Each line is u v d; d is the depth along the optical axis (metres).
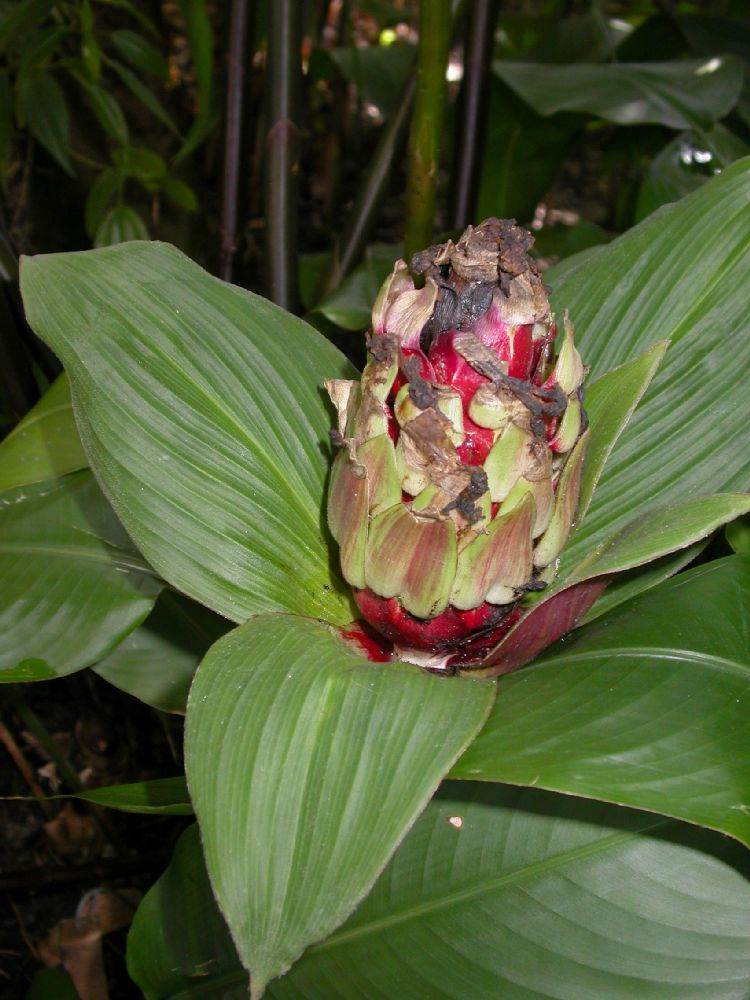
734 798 0.27
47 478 0.44
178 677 0.45
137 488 0.34
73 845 0.61
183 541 0.34
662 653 0.32
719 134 0.60
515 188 0.75
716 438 0.36
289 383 0.36
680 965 0.34
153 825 0.61
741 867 0.35
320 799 0.26
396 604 0.31
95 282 0.35
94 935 0.56
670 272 0.38
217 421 0.35
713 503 0.29
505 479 0.29
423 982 0.35
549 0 0.96
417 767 0.26
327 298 0.54
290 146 0.50
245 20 0.55
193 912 0.40
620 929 0.35
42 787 0.61
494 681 0.29
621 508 0.36
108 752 0.62
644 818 0.36
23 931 0.57
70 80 0.61
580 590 0.30
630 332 0.38
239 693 0.28
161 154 0.68
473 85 0.59
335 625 0.35
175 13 1.04
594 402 0.34
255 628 0.31
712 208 0.38
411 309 0.29
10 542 0.44
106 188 0.50
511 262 0.28
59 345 0.34
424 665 0.34
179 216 0.71
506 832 0.36
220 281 0.37
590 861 0.36
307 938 0.24
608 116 0.57
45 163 0.64
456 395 0.29
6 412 0.56
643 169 0.85
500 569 0.30
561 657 0.33
